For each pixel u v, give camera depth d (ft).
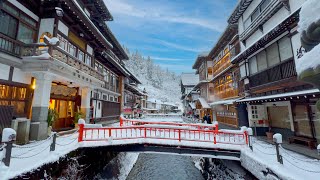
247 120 56.24
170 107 333.01
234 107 66.03
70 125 52.29
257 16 50.88
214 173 42.73
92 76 53.01
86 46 54.80
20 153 24.93
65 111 51.55
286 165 24.59
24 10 34.65
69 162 27.30
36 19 37.73
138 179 45.78
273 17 43.11
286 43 37.52
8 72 31.14
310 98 32.53
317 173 21.45
